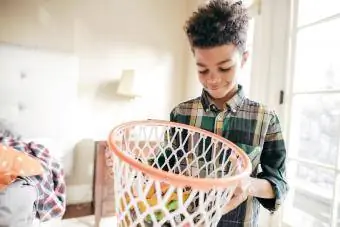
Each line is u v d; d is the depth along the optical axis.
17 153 1.42
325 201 1.42
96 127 2.19
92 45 2.14
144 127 0.64
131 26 2.26
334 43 1.24
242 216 0.61
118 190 0.43
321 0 1.28
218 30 0.49
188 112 0.71
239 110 0.65
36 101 1.96
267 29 1.51
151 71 2.34
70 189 2.13
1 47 1.87
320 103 1.38
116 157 0.43
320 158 1.41
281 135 0.63
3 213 1.11
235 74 0.55
